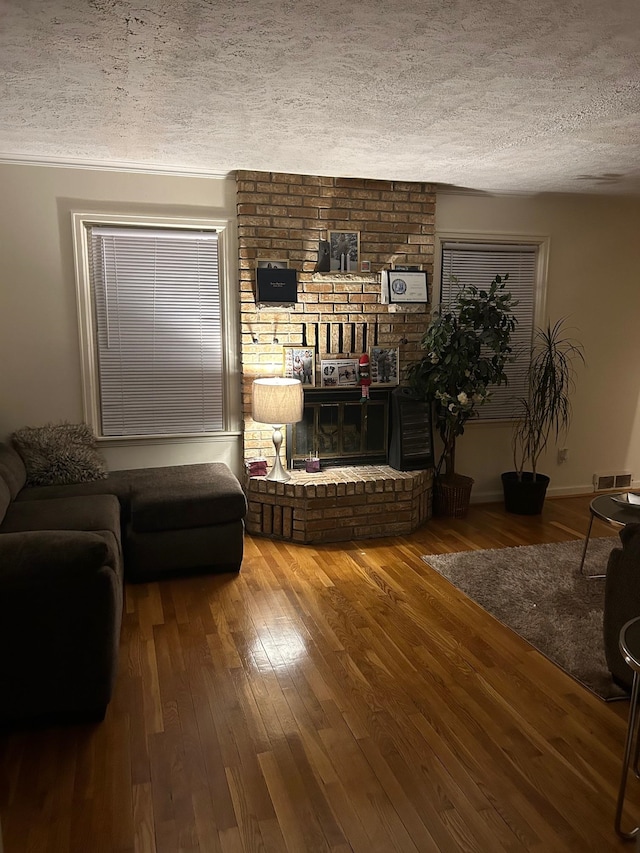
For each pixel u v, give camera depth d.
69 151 3.76
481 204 4.88
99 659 2.31
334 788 2.03
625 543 2.51
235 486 3.78
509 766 2.14
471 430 5.20
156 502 3.57
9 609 2.22
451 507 4.85
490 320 4.48
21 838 1.82
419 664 2.79
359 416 4.75
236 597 3.47
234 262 4.41
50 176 3.98
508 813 1.93
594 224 5.18
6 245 3.98
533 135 3.35
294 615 3.26
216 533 3.69
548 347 4.93
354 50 2.24
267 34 2.10
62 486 3.75
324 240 4.48
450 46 2.21
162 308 4.36
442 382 4.49
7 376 4.10
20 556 2.23
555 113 2.96
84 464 3.89
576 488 5.57
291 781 2.06
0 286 4.01
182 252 4.34
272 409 4.16
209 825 1.87
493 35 2.11
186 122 3.14
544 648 2.91
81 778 2.07
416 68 2.40
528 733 2.32
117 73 2.46
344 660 2.82
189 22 2.01
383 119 3.06
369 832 1.85
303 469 4.65
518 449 5.35
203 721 2.38
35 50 2.23
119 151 3.75
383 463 4.85
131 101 2.81
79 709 2.34
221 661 2.81
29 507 3.29
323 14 1.96
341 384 4.65
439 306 4.77
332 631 3.09
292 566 3.92
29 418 4.18
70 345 4.18
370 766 2.13
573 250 5.17
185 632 3.07
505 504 5.11
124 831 1.85
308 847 1.79
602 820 1.90
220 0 1.86
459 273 4.98
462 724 2.37
